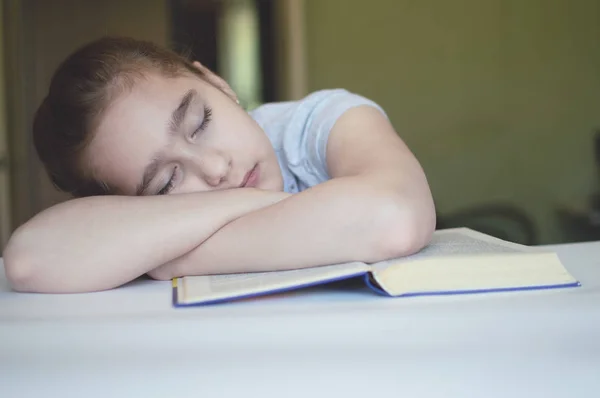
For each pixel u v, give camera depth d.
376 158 0.67
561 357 0.35
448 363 0.34
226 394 0.34
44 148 0.88
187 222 0.58
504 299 0.41
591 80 3.24
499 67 3.21
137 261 0.57
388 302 0.42
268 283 0.47
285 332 0.35
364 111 0.81
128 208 0.60
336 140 0.79
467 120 3.21
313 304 0.42
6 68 3.01
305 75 3.07
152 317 0.38
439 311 0.37
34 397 0.34
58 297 0.52
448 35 3.17
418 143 3.19
